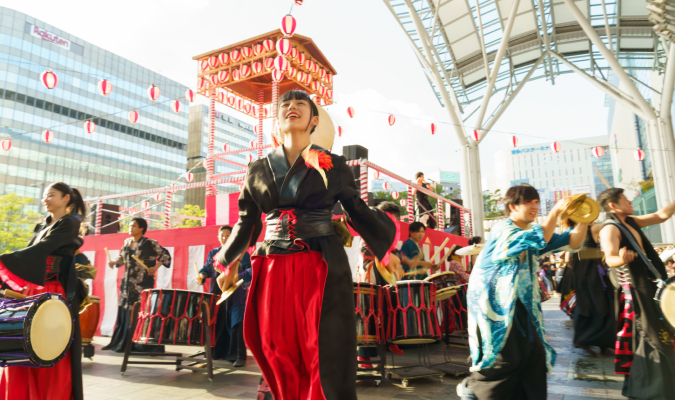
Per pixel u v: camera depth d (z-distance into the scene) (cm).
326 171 172
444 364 438
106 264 741
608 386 348
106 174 6962
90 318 493
